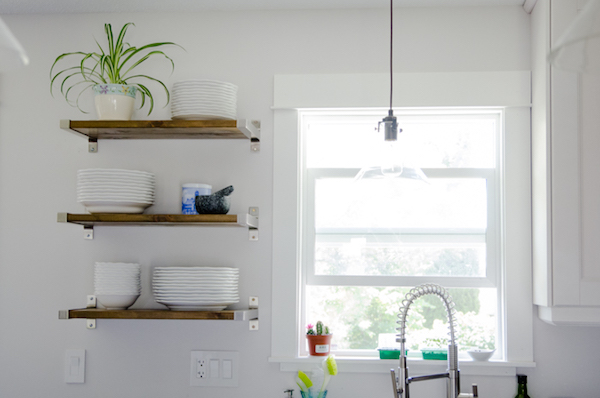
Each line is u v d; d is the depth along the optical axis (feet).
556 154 6.86
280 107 7.82
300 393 7.47
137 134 7.63
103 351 7.75
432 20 7.82
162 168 7.94
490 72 7.64
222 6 7.90
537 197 7.24
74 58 8.11
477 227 7.86
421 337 7.79
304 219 8.02
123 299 7.27
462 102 7.63
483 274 7.80
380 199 8.00
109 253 7.86
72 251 7.89
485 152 7.98
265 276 7.72
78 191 7.20
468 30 7.77
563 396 7.35
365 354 7.77
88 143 8.00
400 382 6.79
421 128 8.07
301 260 7.89
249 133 7.43
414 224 7.95
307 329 7.84
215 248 7.79
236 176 7.88
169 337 7.72
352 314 7.93
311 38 7.92
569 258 6.77
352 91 7.78
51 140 8.04
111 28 7.82
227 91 7.27
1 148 8.05
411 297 6.83
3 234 7.96
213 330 7.70
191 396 7.64
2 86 8.13
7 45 3.74
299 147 7.91
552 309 6.86
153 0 7.74
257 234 7.77
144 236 7.86
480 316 7.77
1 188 8.02
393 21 7.85
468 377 7.42
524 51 7.69
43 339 7.80
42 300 7.86
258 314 7.68
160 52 7.58
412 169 6.07
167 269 7.10
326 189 8.09
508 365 7.31
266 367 7.61
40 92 8.09
